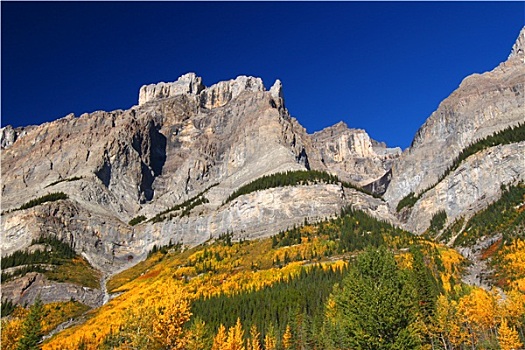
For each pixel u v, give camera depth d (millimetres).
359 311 48062
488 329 102250
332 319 88500
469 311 99625
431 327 82250
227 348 91188
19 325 85125
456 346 92562
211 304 126438
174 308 52594
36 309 88250
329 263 157750
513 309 100188
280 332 104812
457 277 156000
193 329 79875
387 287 48875
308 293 122125
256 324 110938
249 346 100188
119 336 52688
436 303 90812
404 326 47562
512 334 91000
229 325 111875
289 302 118812
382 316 46656
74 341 119812
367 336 46375
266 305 120812
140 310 52781
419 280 86438
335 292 101062
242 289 141125
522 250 165750
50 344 125875
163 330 50688
